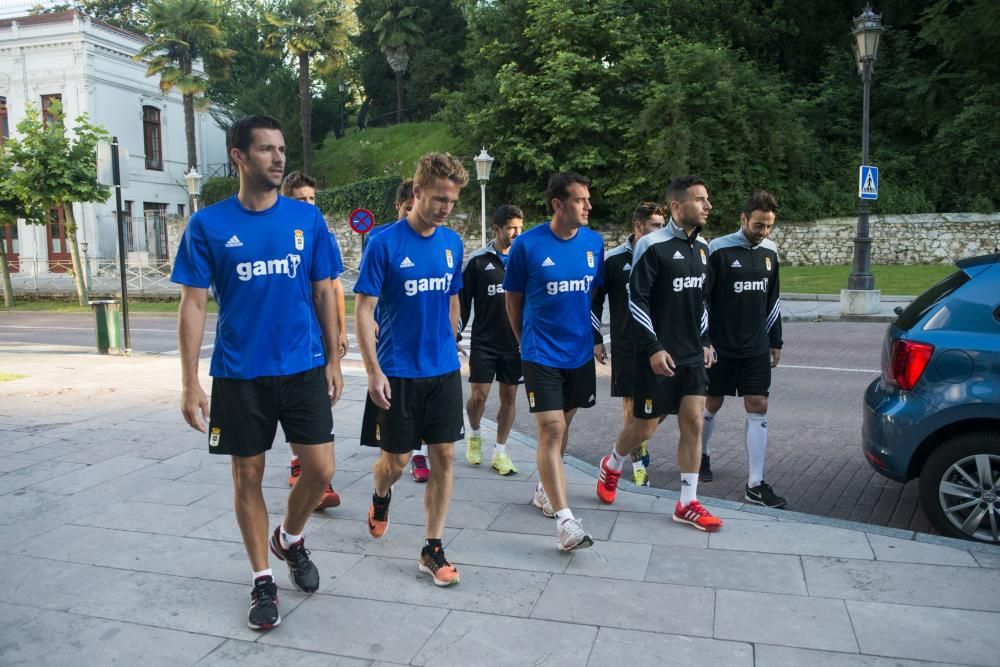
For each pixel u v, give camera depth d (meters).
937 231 26.56
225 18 46.44
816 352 11.64
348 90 53.75
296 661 2.95
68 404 7.92
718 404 5.51
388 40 43.38
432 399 3.69
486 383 5.47
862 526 4.28
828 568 3.73
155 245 34.06
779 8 32.16
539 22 29.02
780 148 27.19
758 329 5.03
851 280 15.78
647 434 4.46
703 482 5.64
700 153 26.39
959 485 4.28
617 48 28.62
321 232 3.34
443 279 3.68
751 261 5.00
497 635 3.12
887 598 3.40
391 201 33.72
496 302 5.36
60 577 3.72
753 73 28.30
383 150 39.53
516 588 3.55
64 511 4.66
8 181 22.42
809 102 29.78
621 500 4.80
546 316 4.12
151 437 6.49
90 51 33.19
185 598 3.49
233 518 4.53
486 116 29.16
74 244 24.08
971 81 28.16
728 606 3.35
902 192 27.88
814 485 5.54
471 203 31.48
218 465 5.64
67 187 22.56
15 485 5.17
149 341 15.20
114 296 26.31
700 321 4.32
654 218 5.23
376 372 3.58
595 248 4.23
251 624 3.18
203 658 2.98
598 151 28.08
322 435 3.30
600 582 3.61
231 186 39.03
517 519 4.49
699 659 2.92
